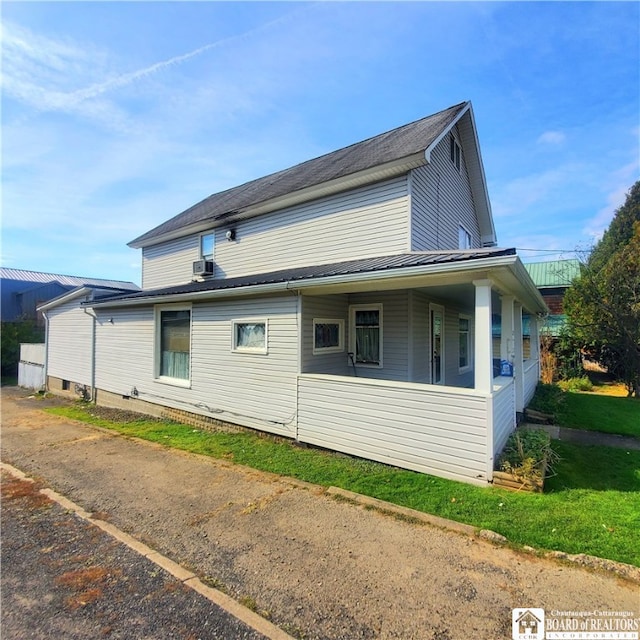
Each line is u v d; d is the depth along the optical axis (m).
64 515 4.28
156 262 13.78
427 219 8.45
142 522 4.05
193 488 4.98
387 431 5.56
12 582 3.04
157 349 10.29
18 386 18.00
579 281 14.20
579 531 3.56
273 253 9.94
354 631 2.42
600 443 6.72
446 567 3.08
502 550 3.32
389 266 5.30
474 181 12.02
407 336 7.84
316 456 6.11
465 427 4.86
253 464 5.84
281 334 7.19
